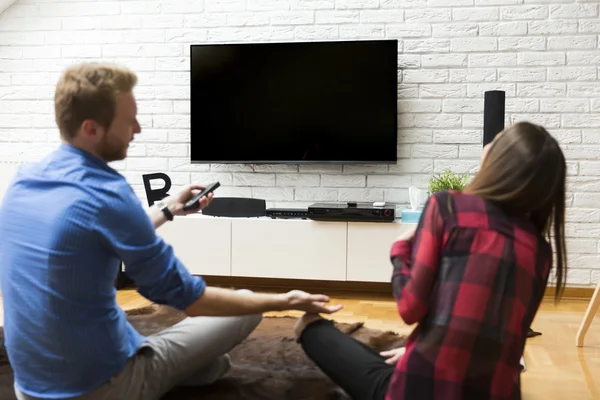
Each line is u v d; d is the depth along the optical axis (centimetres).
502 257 109
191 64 367
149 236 122
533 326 284
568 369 221
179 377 149
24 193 122
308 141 360
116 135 125
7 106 393
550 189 111
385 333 251
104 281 123
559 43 342
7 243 123
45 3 386
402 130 358
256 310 134
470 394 111
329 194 369
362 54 350
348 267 335
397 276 121
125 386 131
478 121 351
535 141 112
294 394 172
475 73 350
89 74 121
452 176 338
